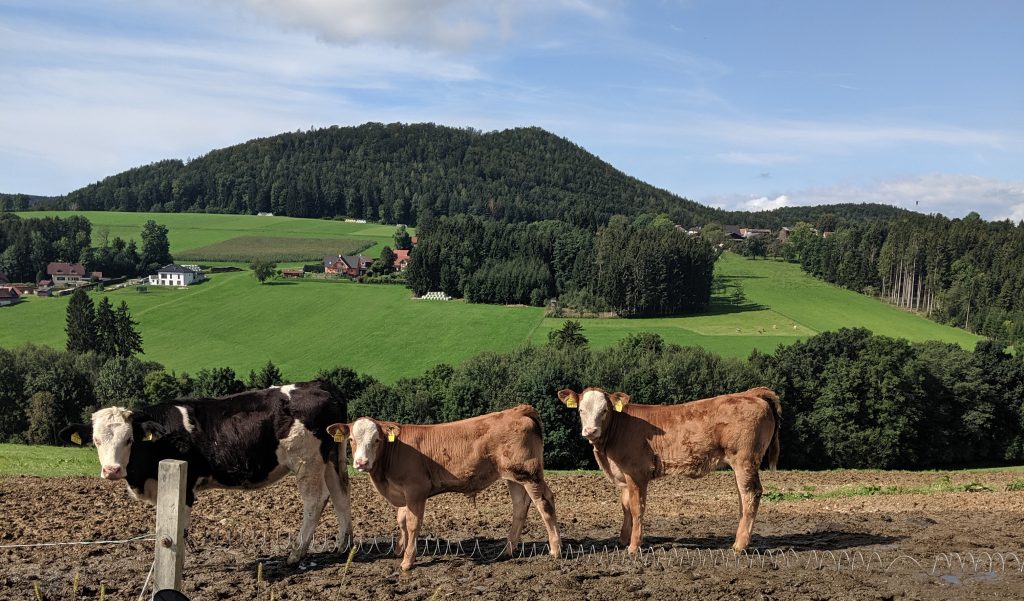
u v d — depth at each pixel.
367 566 9.92
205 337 89.19
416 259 110.31
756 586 8.60
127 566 9.83
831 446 50.41
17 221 139.88
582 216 176.25
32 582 9.14
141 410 9.84
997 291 98.94
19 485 16.97
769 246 167.00
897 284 116.06
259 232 175.88
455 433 10.03
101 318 80.00
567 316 95.75
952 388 55.03
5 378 58.31
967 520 12.74
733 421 10.19
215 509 14.19
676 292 97.88
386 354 79.56
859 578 8.84
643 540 11.23
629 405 10.66
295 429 10.09
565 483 22.59
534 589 8.71
